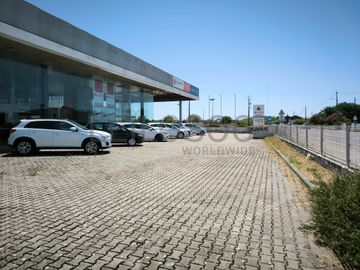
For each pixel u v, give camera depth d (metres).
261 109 40.78
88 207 6.63
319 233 4.92
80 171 10.97
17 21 16.78
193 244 4.77
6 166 11.81
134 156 15.68
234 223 5.75
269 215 6.25
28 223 5.59
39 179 9.49
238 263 4.18
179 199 7.41
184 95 47.09
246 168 12.42
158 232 5.25
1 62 19.08
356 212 4.22
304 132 17.11
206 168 12.23
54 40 19.55
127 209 6.53
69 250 4.50
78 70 25.67
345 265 4.08
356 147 8.48
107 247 4.62
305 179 9.34
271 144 25.23
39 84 22.00
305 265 4.12
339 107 89.38
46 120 15.89
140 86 36.00
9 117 19.66
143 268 4.01
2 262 4.11
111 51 26.12
